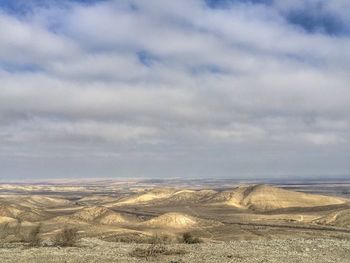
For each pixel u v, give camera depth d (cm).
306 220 18700
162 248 3731
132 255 3394
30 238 5300
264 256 3300
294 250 3631
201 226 14662
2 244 4378
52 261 3120
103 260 3147
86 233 9894
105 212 17162
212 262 3047
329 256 3331
